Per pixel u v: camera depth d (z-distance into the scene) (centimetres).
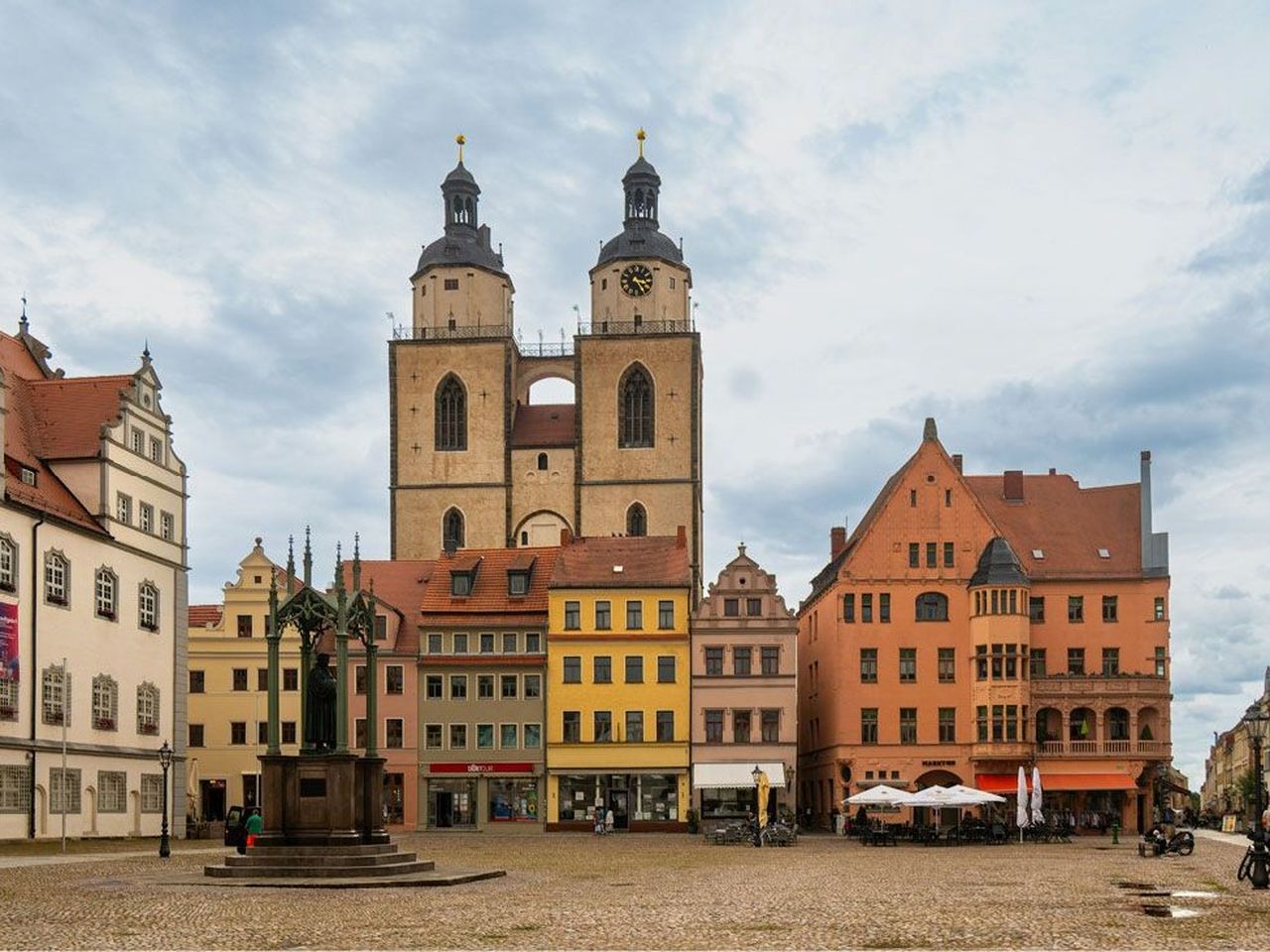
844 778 11275
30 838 7675
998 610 11112
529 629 11244
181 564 9631
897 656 11350
